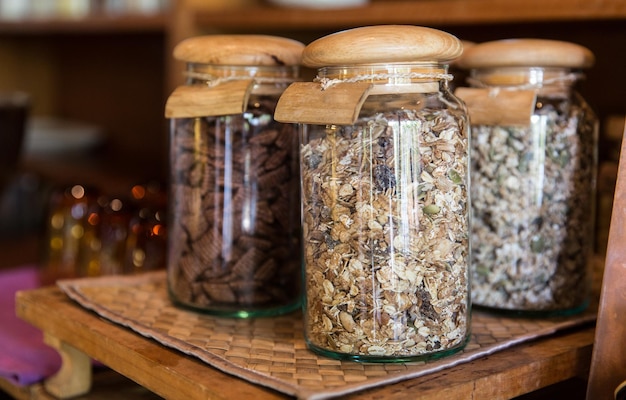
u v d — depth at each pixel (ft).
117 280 2.85
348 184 1.99
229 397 1.81
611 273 2.10
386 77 1.99
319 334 2.08
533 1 2.68
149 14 4.40
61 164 6.30
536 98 2.37
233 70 2.41
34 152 6.60
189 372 1.98
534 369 2.07
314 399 1.75
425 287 2.01
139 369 2.12
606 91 3.34
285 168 2.49
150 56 6.35
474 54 2.41
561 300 2.44
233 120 2.42
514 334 2.27
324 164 2.04
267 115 2.43
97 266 3.73
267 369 1.97
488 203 2.44
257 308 2.49
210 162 2.45
